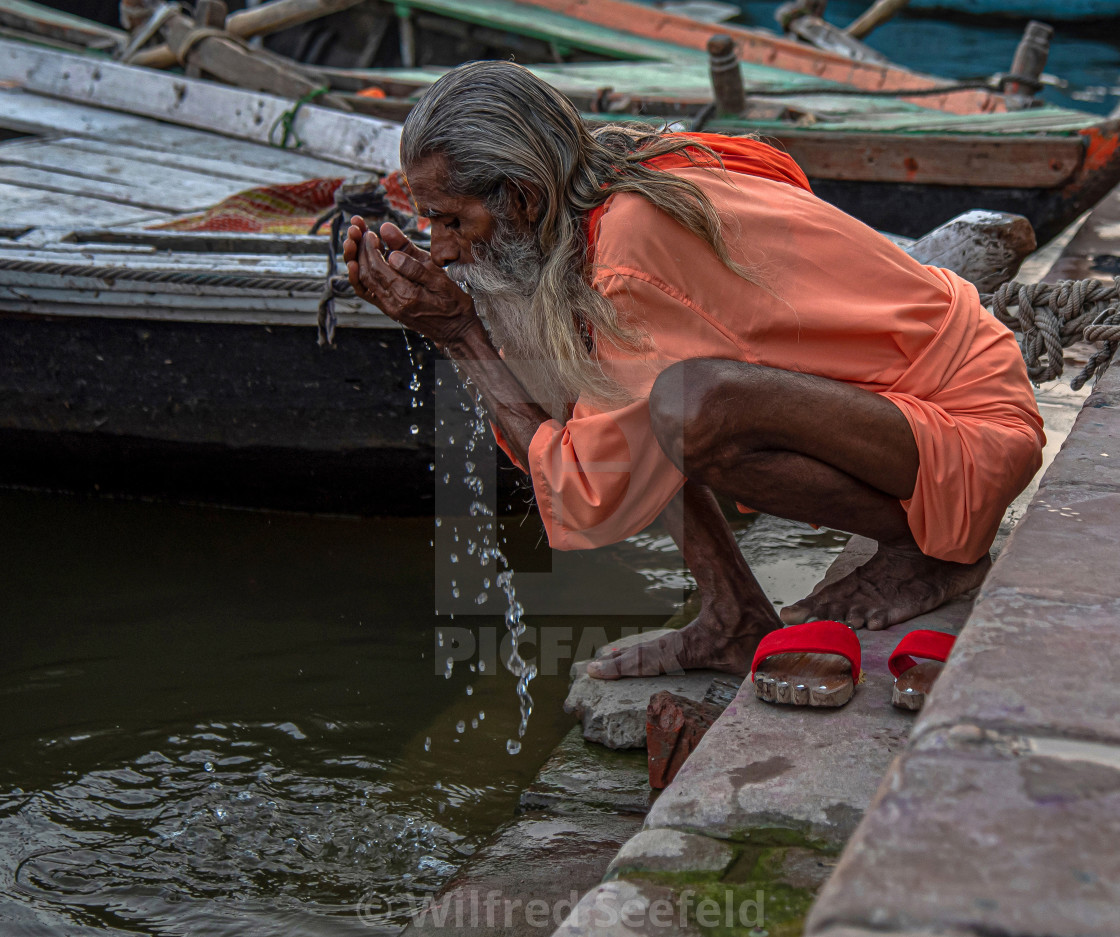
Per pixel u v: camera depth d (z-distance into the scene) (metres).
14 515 4.18
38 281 3.80
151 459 4.16
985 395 2.17
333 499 4.10
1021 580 1.59
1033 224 5.25
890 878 1.04
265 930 2.08
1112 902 1.00
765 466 2.05
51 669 3.05
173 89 6.27
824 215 2.13
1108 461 2.01
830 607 2.26
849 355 2.11
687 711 2.16
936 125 5.66
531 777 2.52
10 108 6.38
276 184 4.82
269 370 3.83
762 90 6.81
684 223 1.97
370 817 2.41
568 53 8.45
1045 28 6.71
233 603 3.42
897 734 1.85
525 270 2.04
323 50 9.05
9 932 2.08
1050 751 1.21
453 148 1.95
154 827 2.40
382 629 3.24
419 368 3.72
